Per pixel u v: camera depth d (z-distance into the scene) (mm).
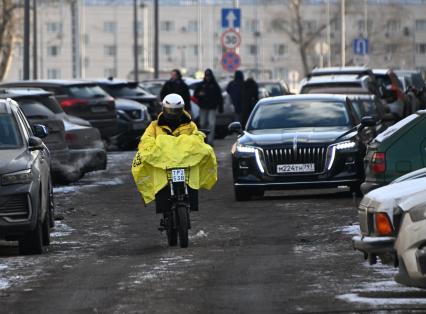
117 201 47406
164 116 33531
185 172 32844
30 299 24594
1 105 35812
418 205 21453
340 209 41312
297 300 23547
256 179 45250
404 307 22344
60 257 31547
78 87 71562
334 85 67812
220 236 35281
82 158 54344
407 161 36594
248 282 26016
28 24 91500
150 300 24000
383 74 81812
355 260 28984
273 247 32281
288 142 45188
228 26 95750
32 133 37062
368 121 46688
